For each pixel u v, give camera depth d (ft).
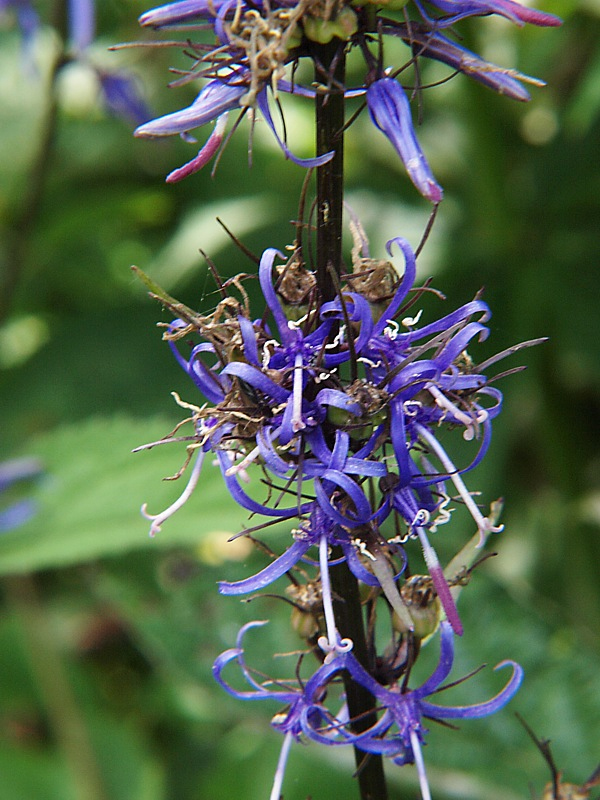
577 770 0.79
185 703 1.27
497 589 0.84
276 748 1.17
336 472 0.47
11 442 1.27
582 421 1.31
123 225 1.56
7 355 1.48
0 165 1.45
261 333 0.50
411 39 0.47
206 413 0.50
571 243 1.31
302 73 1.31
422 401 0.50
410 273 0.48
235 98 0.47
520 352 1.28
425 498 0.50
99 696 1.32
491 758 0.81
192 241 1.37
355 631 0.55
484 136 1.28
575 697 0.81
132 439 0.82
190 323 0.51
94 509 0.80
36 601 1.29
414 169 0.45
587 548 1.21
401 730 0.52
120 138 1.47
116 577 0.93
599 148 1.29
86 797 1.21
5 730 1.33
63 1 1.20
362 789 0.58
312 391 0.49
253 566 0.91
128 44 0.48
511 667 0.82
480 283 1.31
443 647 0.52
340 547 0.54
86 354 1.34
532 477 1.39
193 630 0.90
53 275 1.53
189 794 1.23
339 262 0.50
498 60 1.38
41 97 1.47
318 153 0.49
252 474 0.64
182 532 0.74
